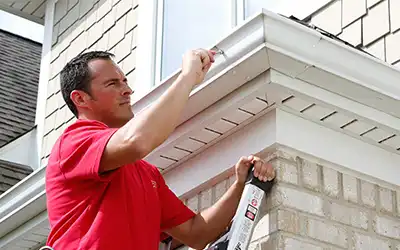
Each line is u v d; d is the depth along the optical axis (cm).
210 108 405
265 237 381
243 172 387
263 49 361
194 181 440
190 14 591
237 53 373
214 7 566
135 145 311
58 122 727
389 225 418
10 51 1102
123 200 331
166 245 405
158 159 448
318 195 397
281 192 383
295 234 379
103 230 321
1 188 718
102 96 361
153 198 351
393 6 478
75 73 364
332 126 408
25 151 767
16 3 829
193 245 388
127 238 325
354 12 498
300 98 384
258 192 380
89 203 329
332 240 391
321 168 404
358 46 489
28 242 613
